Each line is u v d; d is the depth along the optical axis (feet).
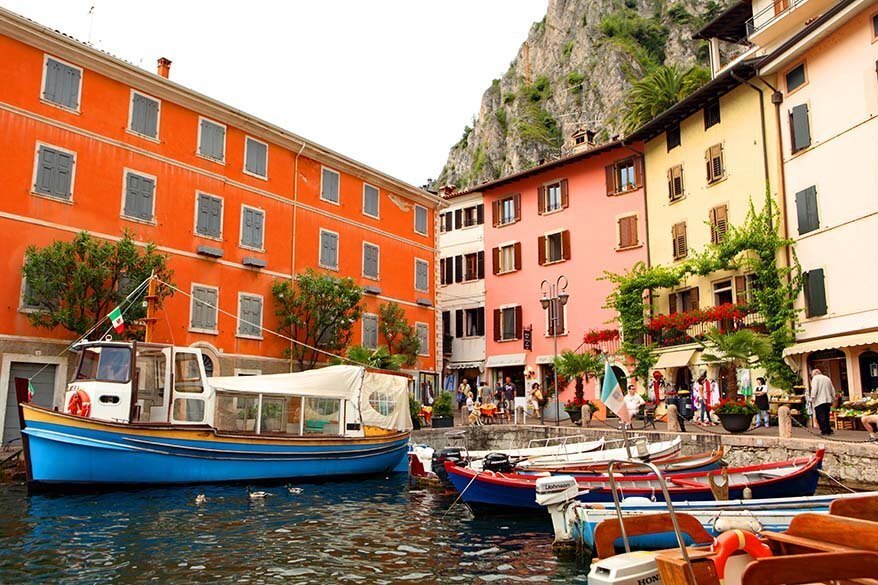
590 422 80.89
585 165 114.42
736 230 82.33
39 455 45.91
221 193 83.87
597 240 110.63
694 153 94.07
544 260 117.50
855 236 68.44
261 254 87.45
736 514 29.37
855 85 69.56
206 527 37.32
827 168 72.49
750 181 83.71
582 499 38.83
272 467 55.83
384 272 105.81
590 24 306.96
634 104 122.83
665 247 99.19
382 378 68.08
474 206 132.57
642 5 304.71
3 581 26.53
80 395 50.03
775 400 71.97
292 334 88.48
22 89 66.49
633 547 30.71
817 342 70.49
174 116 80.12
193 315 78.28
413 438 75.87
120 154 74.02
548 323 114.73
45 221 66.80
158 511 41.60
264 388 57.93
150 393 54.03
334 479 60.23
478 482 43.01
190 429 51.21
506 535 36.76
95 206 71.05
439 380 112.78
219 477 52.75
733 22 102.47
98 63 72.33
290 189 92.89
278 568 29.14
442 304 133.39
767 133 81.30
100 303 66.18
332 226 98.22
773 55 77.82
